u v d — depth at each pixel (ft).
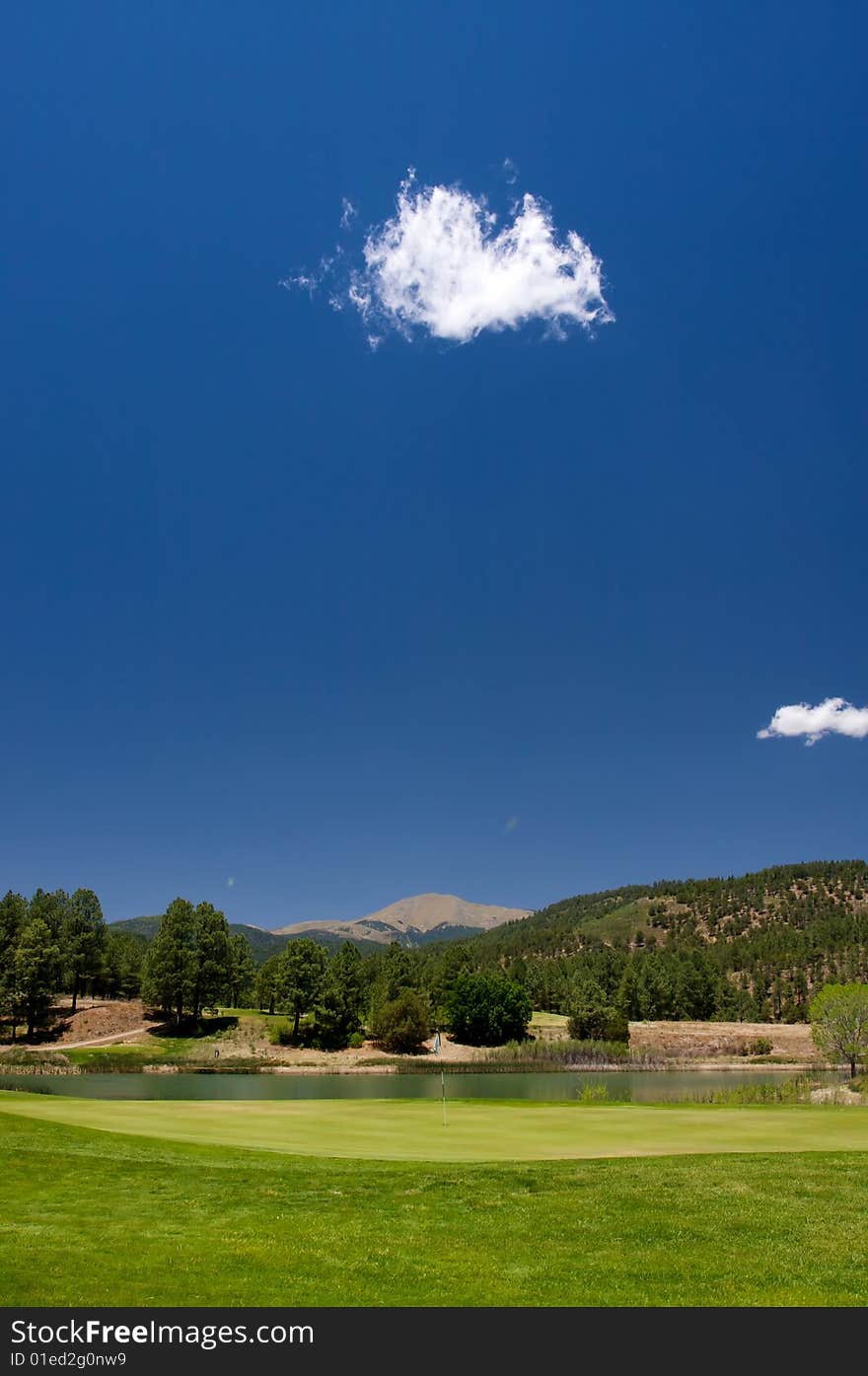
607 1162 70.90
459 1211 54.65
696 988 554.46
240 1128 95.25
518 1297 39.50
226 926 393.91
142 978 381.19
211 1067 307.99
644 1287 41.09
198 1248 45.42
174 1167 66.03
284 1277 41.32
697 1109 118.01
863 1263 45.01
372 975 517.55
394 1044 360.69
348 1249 46.16
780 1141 86.74
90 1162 66.49
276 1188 60.34
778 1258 45.62
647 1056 353.72
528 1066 326.44
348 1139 88.53
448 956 474.90
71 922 396.98
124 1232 47.98
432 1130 96.27
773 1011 585.63
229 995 510.58
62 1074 284.82
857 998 229.45
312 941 382.63
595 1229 50.65
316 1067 313.32
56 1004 393.09
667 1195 58.44
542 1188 60.85
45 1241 45.42
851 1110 115.96
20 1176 60.85
